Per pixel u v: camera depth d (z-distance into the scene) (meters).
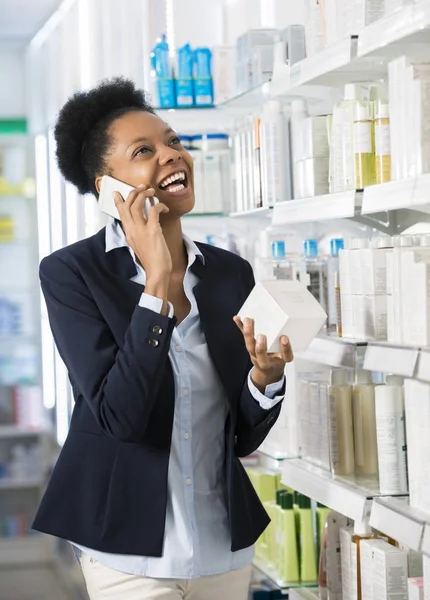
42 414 7.11
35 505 7.15
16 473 7.04
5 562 6.48
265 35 3.59
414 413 2.27
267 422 2.07
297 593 2.96
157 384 1.91
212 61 3.94
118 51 4.51
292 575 3.06
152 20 4.40
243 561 2.07
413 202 2.11
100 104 2.17
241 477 2.08
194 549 1.99
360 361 2.42
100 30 4.72
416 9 2.11
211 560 2.01
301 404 2.96
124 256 2.06
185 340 2.04
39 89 6.86
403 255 2.29
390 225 2.91
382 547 2.47
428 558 2.22
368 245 2.57
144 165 2.06
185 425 2.00
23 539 6.64
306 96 3.33
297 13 4.16
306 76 2.76
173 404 1.98
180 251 2.13
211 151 3.93
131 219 1.98
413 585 2.31
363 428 2.62
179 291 2.10
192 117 4.07
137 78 4.39
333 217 2.56
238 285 2.16
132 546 1.95
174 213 2.08
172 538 1.97
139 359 1.88
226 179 3.95
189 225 4.09
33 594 5.46
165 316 1.90
